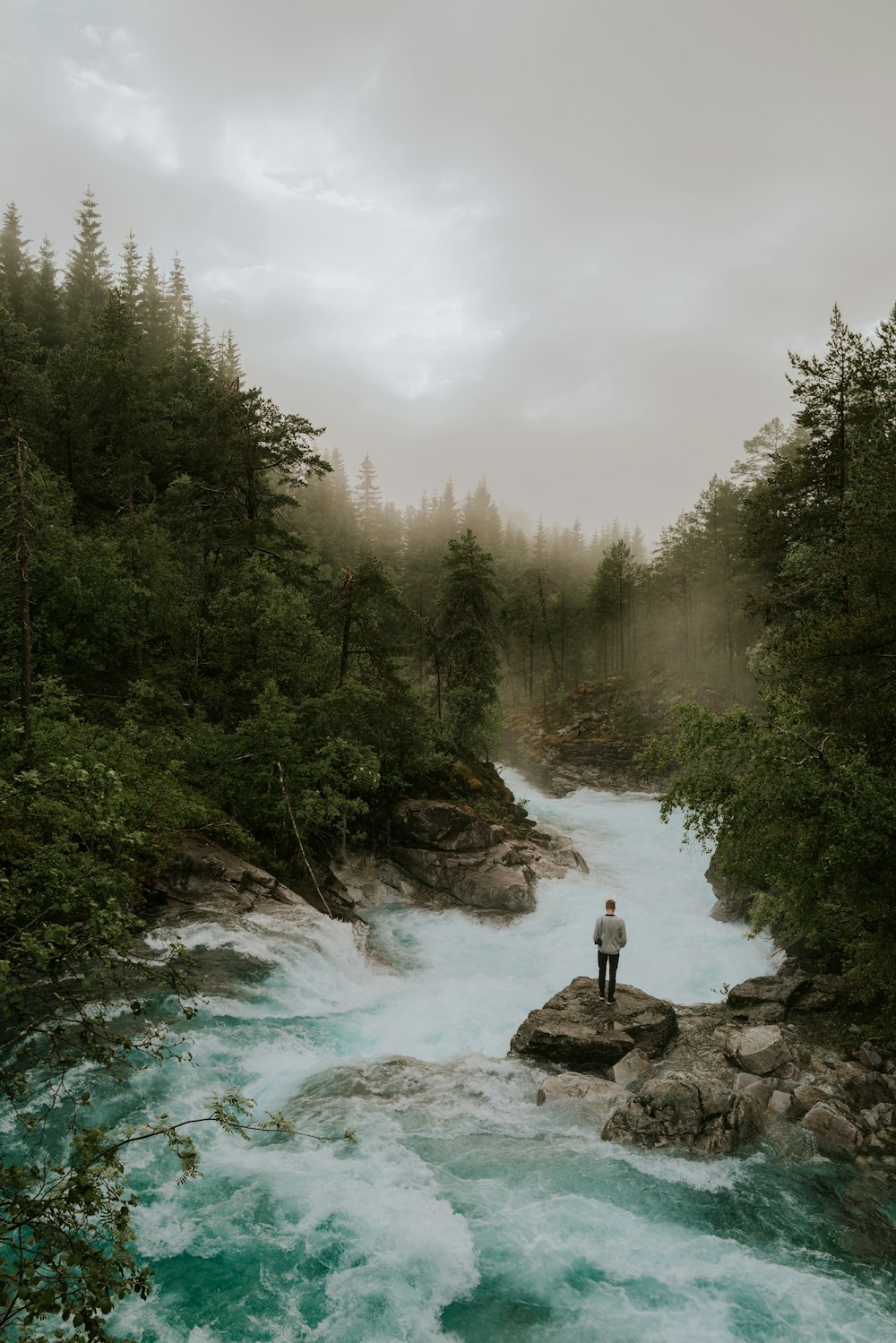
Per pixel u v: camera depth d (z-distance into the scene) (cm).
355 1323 676
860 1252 797
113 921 575
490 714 4306
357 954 1758
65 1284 397
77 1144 447
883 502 1502
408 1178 898
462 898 2342
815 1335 677
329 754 2202
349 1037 1352
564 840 3250
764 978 1566
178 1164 890
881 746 1395
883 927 1240
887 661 1455
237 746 2150
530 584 8344
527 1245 789
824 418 2262
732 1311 707
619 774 5731
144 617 2578
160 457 3753
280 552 3234
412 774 2845
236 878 1770
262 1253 755
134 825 1588
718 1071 1209
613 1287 737
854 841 1102
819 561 2086
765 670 2280
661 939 1973
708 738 1238
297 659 2522
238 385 3150
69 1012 1078
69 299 6969
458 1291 722
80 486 3688
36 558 2136
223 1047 1183
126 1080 1020
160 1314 676
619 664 9038
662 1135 999
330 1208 830
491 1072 1209
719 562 5891
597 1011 1378
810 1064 1215
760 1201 882
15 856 775
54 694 1883
